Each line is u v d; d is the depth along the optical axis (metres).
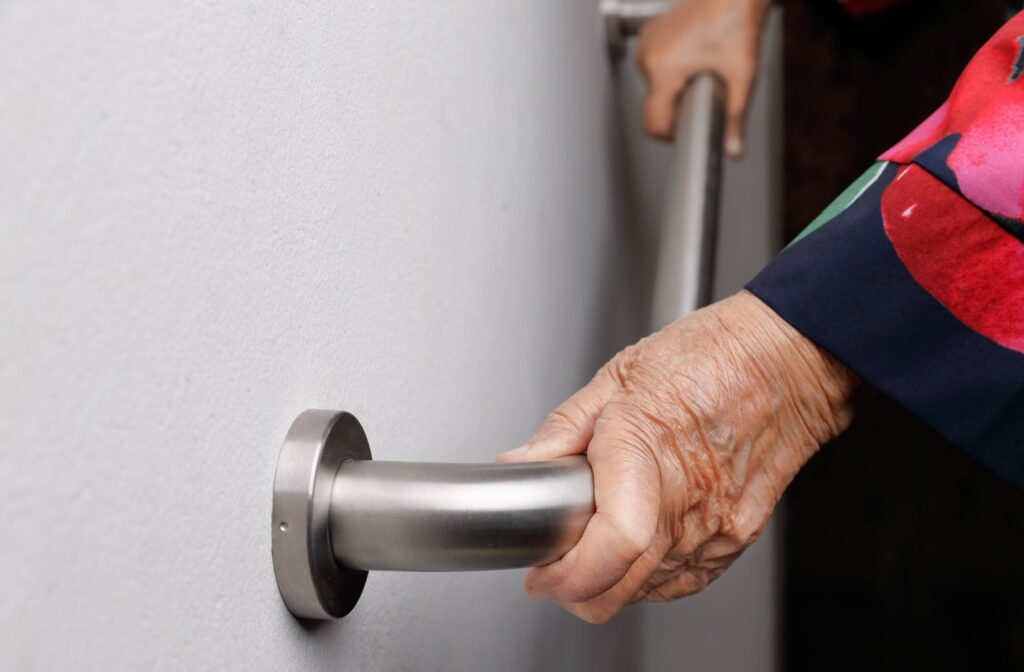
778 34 1.14
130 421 0.20
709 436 0.38
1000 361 0.38
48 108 0.18
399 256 0.37
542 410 0.66
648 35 0.86
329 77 0.30
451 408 0.44
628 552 0.31
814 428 0.42
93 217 0.19
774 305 0.40
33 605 0.18
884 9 1.00
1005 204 0.37
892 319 0.39
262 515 0.26
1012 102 0.38
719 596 1.22
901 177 0.40
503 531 0.28
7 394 0.17
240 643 0.25
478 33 0.47
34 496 0.18
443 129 0.42
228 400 0.24
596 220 0.85
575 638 0.80
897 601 1.20
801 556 1.22
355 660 0.33
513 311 0.57
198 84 0.23
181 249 0.22
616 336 0.97
